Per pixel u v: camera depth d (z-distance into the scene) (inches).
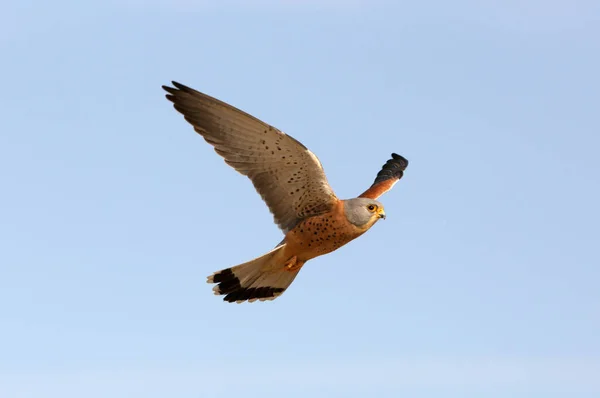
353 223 539.8
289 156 518.0
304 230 544.4
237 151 522.3
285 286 583.2
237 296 574.6
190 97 505.4
